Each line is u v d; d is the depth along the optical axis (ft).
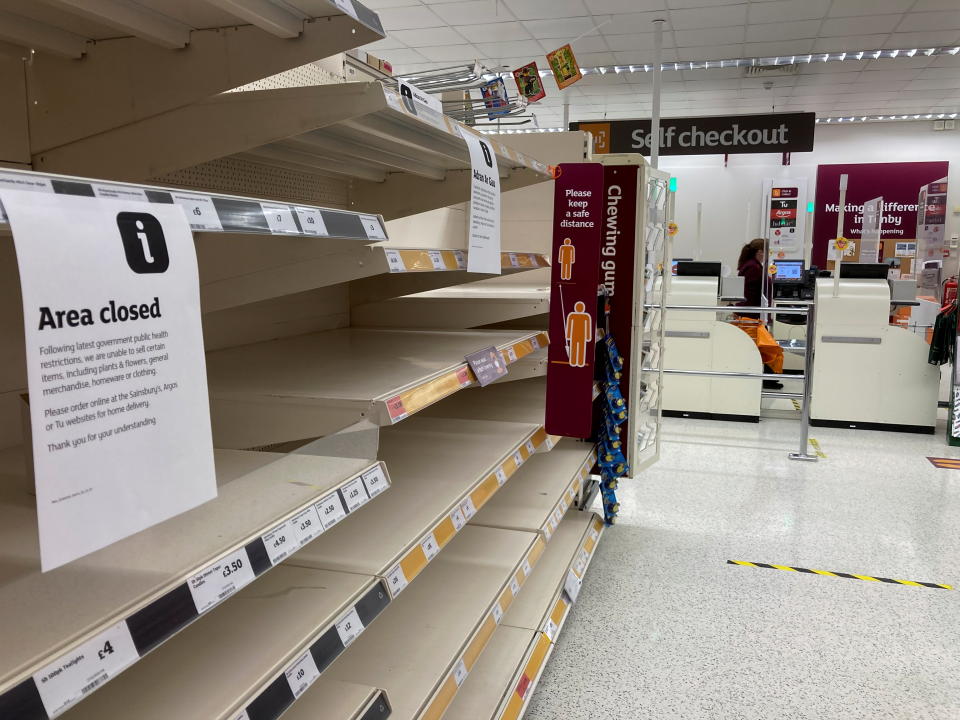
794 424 19.84
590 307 7.92
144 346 2.02
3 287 3.82
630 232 10.40
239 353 6.04
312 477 3.56
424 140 5.12
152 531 2.86
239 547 2.72
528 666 6.46
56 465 1.73
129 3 3.32
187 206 2.25
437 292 10.50
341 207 7.25
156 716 2.85
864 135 44.39
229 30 3.66
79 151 4.01
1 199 1.62
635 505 13.00
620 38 26.89
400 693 4.69
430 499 5.41
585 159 12.05
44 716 1.82
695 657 7.89
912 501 13.33
